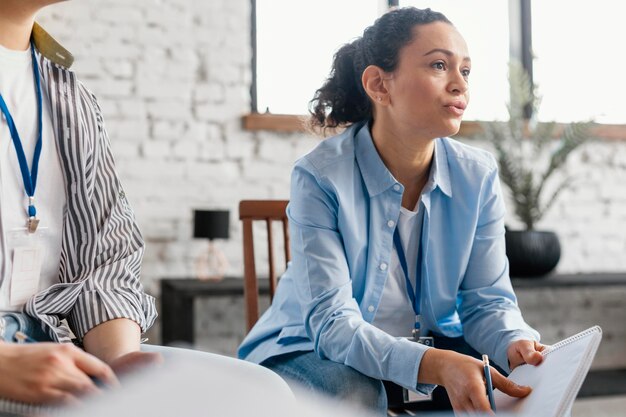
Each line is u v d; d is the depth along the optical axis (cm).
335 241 155
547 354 123
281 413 61
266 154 429
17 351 78
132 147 411
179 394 62
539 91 462
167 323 395
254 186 427
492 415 113
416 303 160
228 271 420
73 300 115
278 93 438
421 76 151
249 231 199
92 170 120
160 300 411
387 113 159
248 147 427
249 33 429
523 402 112
